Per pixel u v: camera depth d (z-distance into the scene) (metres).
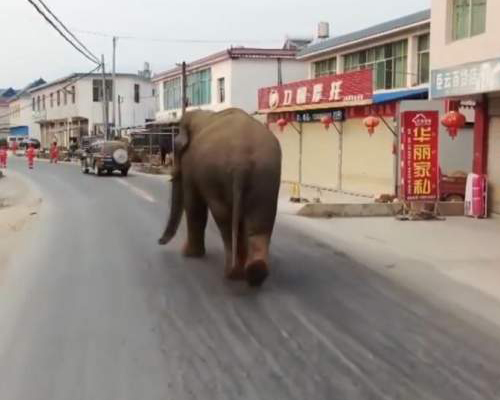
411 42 26.69
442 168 22.02
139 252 11.91
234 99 38.59
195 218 10.96
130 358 6.41
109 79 65.25
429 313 8.02
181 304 8.34
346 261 11.16
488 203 17.36
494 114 17.23
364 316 7.86
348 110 25.31
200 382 5.80
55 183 31.03
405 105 21.31
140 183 30.17
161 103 51.75
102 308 8.17
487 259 11.42
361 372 6.04
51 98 76.81
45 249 12.37
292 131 30.33
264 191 8.62
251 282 8.87
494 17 15.98
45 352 6.60
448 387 5.71
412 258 11.49
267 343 6.84
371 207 17.25
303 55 34.50
